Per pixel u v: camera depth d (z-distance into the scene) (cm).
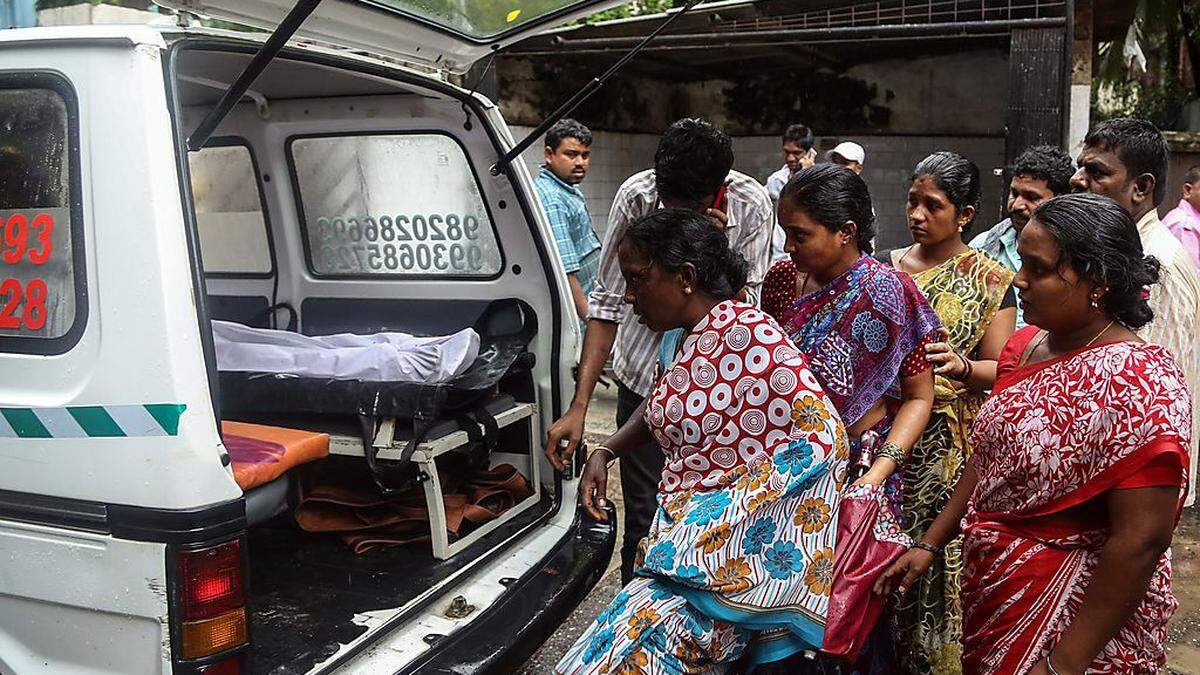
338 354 293
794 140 677
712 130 277
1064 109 578
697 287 212
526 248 327
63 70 192
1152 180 295
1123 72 1169
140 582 188
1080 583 190
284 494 251
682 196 280
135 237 185
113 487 188
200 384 186
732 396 204
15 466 197
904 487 268
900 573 220
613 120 887
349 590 261
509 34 298
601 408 662
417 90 301
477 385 289
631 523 321
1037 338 207
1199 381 318
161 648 189
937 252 281
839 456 205
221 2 229
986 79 891
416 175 342
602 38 641
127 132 186
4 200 199
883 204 946
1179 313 307
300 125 353
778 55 833
